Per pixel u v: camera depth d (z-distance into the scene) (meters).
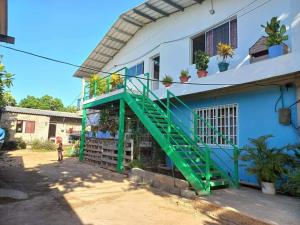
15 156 16.58
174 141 8.39
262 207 5.74
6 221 5.22
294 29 6.69
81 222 5.27
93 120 18.30
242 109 8.71
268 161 6.82
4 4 5.86
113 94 11.76
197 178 7.02
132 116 12.74
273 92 7.86
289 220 4.93
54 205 6.34
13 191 7.35
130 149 10.66
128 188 8.20
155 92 11.08
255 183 7.89
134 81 14.71
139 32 14.79
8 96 23.95
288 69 6.47
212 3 10.34
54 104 47.09
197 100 10.48
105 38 15.38
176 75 11.70
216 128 9.60
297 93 7.23
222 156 9.27
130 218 5.57
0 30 7.16
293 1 6.75
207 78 8.73
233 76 7.88
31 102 44.25
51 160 15.12
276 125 7.70
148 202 6.73
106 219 5.47
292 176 6.00
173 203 6.67
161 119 9.75
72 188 8.11
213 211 5.85
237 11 9.27
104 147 12.53
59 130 28.75
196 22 11.00
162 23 12.98
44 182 8.94
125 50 16.06
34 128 26.00
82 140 14.77
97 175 10.38
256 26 8.58
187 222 5.41
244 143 8.53
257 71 7.20
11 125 24.73
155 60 13.99
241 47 8.99
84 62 18.20
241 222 5.20
